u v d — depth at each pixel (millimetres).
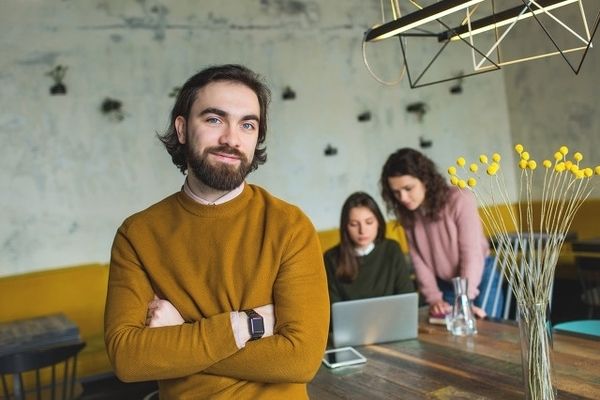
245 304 1230
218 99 1225
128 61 4816
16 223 4406
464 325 2111
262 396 1212
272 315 1246
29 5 4461
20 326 3420
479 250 2586
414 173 2574
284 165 5543
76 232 4605
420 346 2018
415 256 2770
